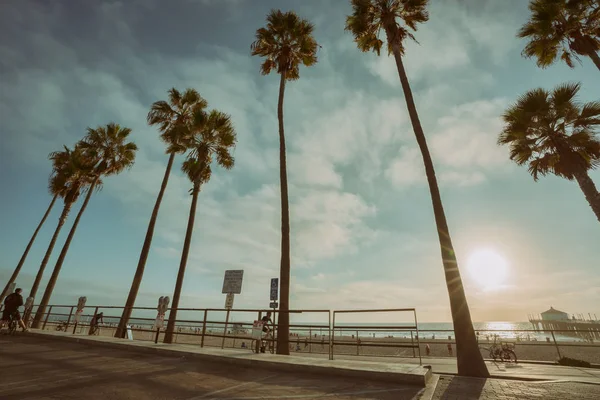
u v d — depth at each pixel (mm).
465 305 8117
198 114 18406
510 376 6863
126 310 14773
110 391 5039
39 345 10102
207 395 4992
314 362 7094
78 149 24234
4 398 4527
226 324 9586
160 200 18500
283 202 13031
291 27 16234
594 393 5273
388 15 13258
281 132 14555
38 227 24578
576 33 15117
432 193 9602
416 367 6582
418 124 10703
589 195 12977
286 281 11609
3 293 21438
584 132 13727
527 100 14398
